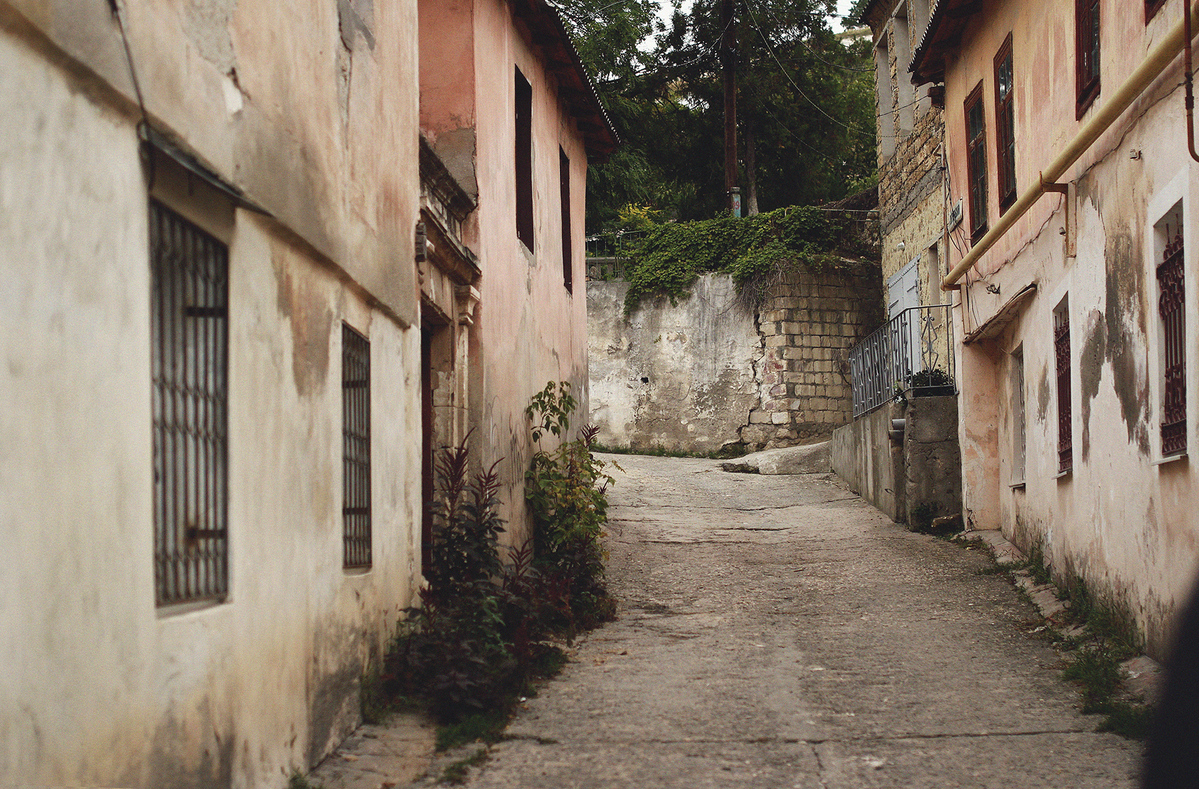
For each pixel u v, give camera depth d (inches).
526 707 241.3
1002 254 415.2
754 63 1127.0
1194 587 63.6
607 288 914.7
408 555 263.1
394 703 230.4
